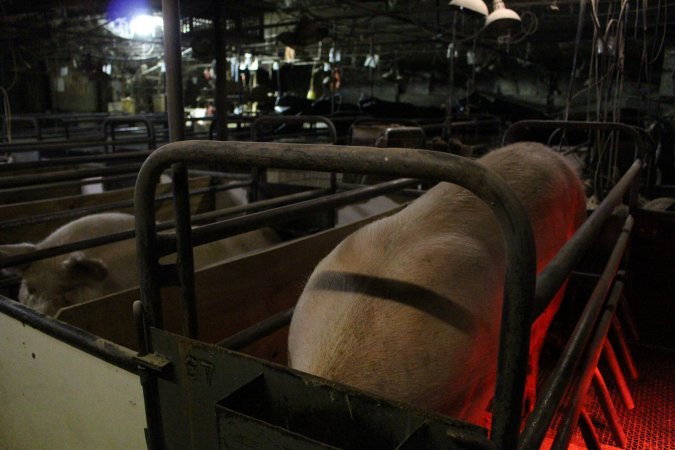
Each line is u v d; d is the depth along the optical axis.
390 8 7.64
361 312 1.18
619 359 2.64
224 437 0.82
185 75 14.27
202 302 1.90
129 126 11.19
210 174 4.32
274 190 4.01
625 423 2.15
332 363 1.11
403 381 1.11
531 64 12.62
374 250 1.34
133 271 2.85
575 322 2.81
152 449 1.08
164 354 1.02
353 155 0.78
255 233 3.45
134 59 12.09
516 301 0.70
